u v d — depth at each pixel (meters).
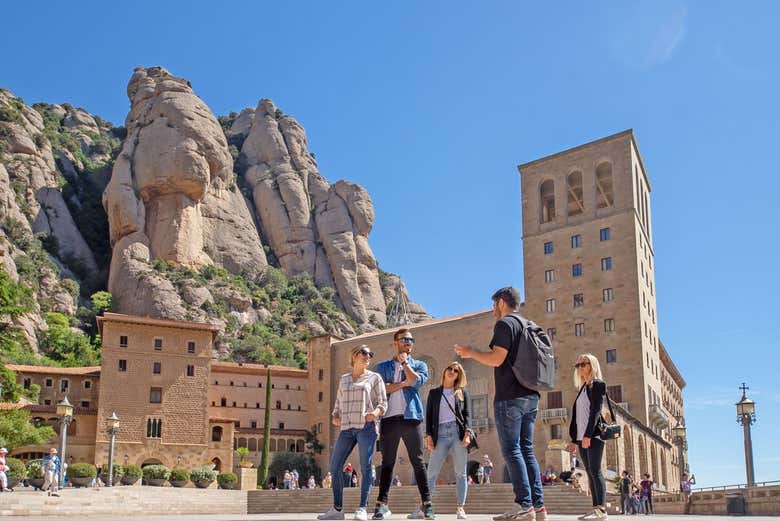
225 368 108.06
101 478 71.31
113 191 152.75
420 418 14.53
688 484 42.12
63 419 45.62
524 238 93.25
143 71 188.12
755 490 33.38
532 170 95.56
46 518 12.88
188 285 144.00
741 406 36.50
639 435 68.50
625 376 81.62
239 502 50.44
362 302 184.00
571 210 97.44
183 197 155.62
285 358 145.50
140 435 86.69
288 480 64.00
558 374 85.31
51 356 123.94
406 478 85.06
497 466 79.44
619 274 85.31
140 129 163.50
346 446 13.70
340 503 13.55
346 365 98.62
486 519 14.37
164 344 90.19
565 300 88.00
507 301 11.75
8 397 53.00
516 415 11.21
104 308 141.88
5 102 179.12
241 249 173.62
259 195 192.88
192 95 165.50
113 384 87.00
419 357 89.44
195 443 88.62
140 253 147.88
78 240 163.00
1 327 52.69
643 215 92.44
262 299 163.88
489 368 83.50
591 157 91.25
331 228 190.62
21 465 48.75
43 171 167.88
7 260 132.00
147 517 13.12
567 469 49.06
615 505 43.28
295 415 109.31
